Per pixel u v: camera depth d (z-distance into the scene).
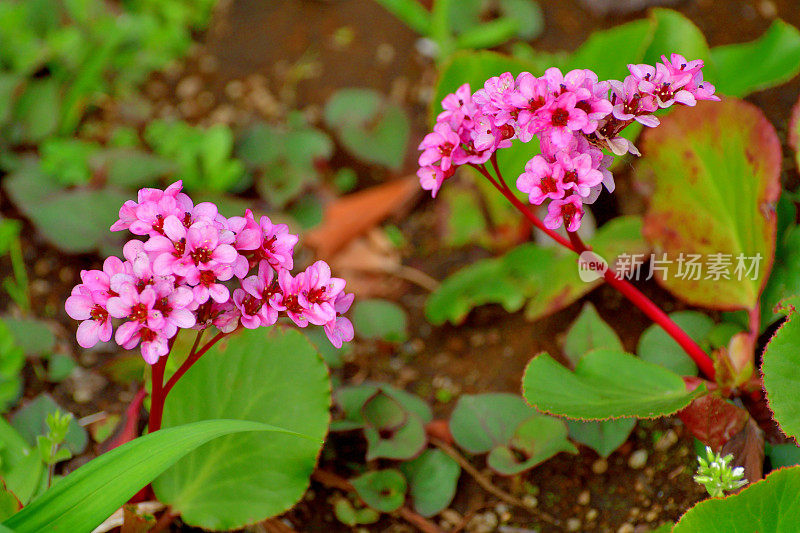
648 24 1.44
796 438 1.31
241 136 1.56
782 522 1.31
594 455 1.42
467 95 1.32
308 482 1.36
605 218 1.50
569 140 1.29
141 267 1.27
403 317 1.49
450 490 1.41
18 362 1.44
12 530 1.27
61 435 1.36
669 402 1.34
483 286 1.48
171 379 1.33
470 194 1.52
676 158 1.40
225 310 1.29
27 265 1.53
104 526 1.37
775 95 1.53
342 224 1.54
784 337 1.33
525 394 1.35
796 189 1.47
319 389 1.37
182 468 1.37
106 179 1.53
